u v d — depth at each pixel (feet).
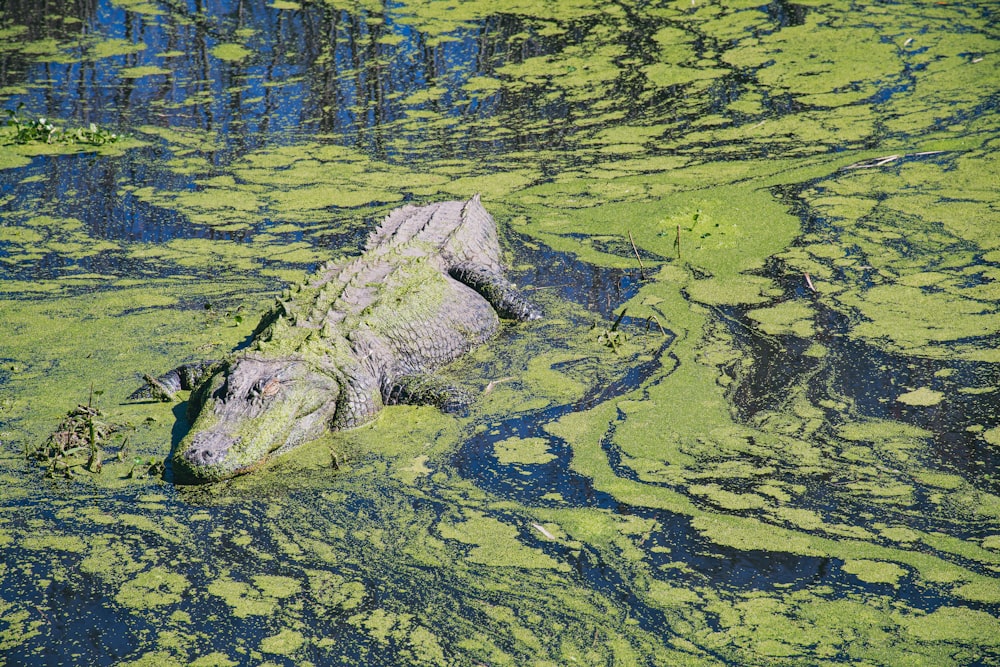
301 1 63.93
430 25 59.21
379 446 24.68
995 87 45.32
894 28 53.16
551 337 29.76
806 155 41.06
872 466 22.61
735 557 19.93
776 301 30.50
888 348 27.32
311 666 17.53
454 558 20.36
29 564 20.44
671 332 29.30
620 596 19.07
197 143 46.60
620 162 42.22
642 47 53.98
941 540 20.11
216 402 24.57
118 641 18.25
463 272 32.45
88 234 37.93
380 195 40.55
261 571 20.11
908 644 17.44
